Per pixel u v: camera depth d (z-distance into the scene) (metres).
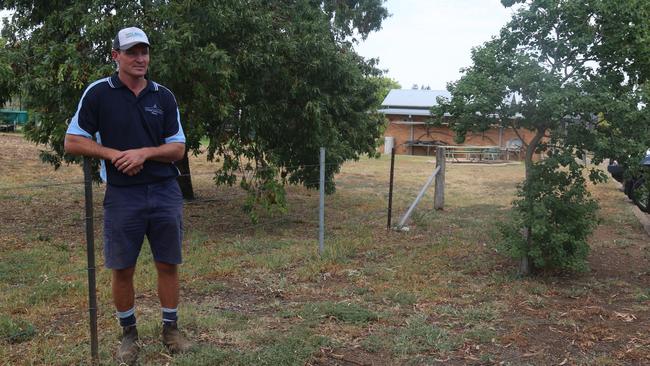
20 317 4.82
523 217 6.14
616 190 14.30
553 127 6.13
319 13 10.22
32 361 3.90
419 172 19.81
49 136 8.98
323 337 4.45
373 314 4.98
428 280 6.26
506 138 29.44
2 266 6.48
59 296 5.40
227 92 8.20
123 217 3.72
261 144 8.98
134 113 3.68
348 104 9.96
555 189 6.24
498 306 5.36
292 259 7.05
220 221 9.91
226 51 7.95
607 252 7.79
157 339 4.34
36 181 14.06
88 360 3.94
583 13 5.78
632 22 5.83
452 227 9.55
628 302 5.58
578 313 5.17
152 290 5.66
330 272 6.54
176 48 7.14
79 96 7.72
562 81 5.94
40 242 7.88
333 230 9.22
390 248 7.84
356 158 12.46
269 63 8.27
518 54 5.89
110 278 5.99
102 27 7.32
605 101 5.61
